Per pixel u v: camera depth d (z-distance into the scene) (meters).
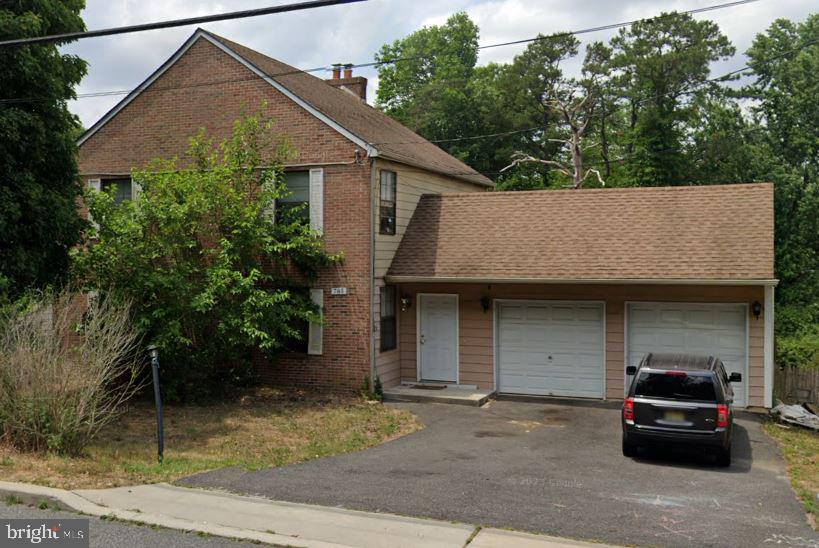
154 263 17.14
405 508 9.09
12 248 15.19
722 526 8.72
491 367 19.33
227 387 18.64
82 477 9.73
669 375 12.39
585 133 48.94
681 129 44.50
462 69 53.72
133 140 20.50
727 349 17.41
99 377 11.48
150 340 16.27
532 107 47.75
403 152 20.61
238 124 17.94
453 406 17.67
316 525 8.25
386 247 19.27
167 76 20.19
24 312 11.77
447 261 19.12
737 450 13.48
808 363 29.62
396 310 20.02
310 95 20.16
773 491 10.60
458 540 7.84
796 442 14.32
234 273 16.42
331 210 18.66
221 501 9.09
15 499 8.78
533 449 13.31
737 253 17.02
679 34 43.59
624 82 44.25
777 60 41.41
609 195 19.61
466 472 11.32
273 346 18.48
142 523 8.11
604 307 18.34
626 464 12.22
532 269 18.16
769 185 18.45
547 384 19.00
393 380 19.66
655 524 8.72
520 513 9.02
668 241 17.83
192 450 12.44
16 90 15.65
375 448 13.22
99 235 16.94
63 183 16.81
